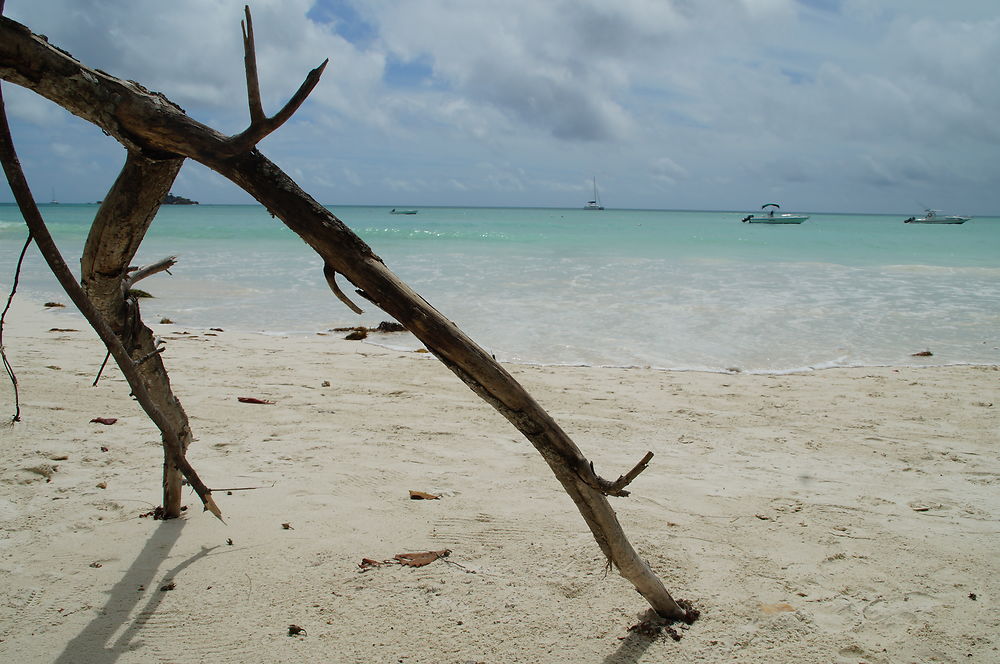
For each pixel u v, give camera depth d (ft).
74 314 34.63
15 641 8.66
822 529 12.43
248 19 6.45
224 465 14.85
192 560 10.72
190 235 101.91
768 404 21.50
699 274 55.88
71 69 6.93
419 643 8.79
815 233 143.02
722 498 13.83
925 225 223.30
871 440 18.03
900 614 9.73
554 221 227.40
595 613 9.56
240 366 24.73
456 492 13.66
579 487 8.23
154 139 7.25
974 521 12.91
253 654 8.53
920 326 34.88
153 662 8.36
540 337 31.94
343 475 14.38
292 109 6.84
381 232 127.44
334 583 10.15
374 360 26.43
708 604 9.88
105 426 16.92
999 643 9.08
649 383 24.06
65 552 10.85
